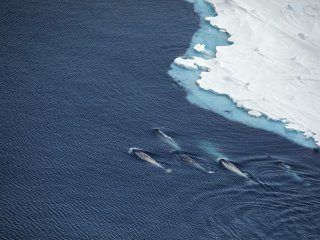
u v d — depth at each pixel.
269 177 183.75
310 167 191.50
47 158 176.62
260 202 173.00
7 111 193.62
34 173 170.00
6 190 162.12
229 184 178.12
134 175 175.88
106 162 179.12
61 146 182.50
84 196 164.88
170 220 161.75
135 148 186.62
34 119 192.12
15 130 185.88
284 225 165.50
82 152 181.50
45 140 184.00
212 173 181.50
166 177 177.00
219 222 163.50
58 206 159.62
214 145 195.50
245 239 159.12
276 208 171.50
